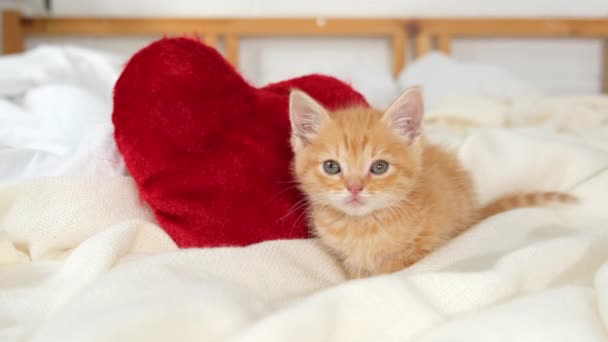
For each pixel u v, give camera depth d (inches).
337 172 22.6
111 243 20.6
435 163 23.9
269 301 19.3
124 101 22.4
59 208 22.0
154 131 22.2
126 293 18.4
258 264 20.2
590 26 43.8
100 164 23.6
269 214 22.6
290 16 43.3
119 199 22.7
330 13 44.0
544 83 46.6
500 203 24.2
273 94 23.9
